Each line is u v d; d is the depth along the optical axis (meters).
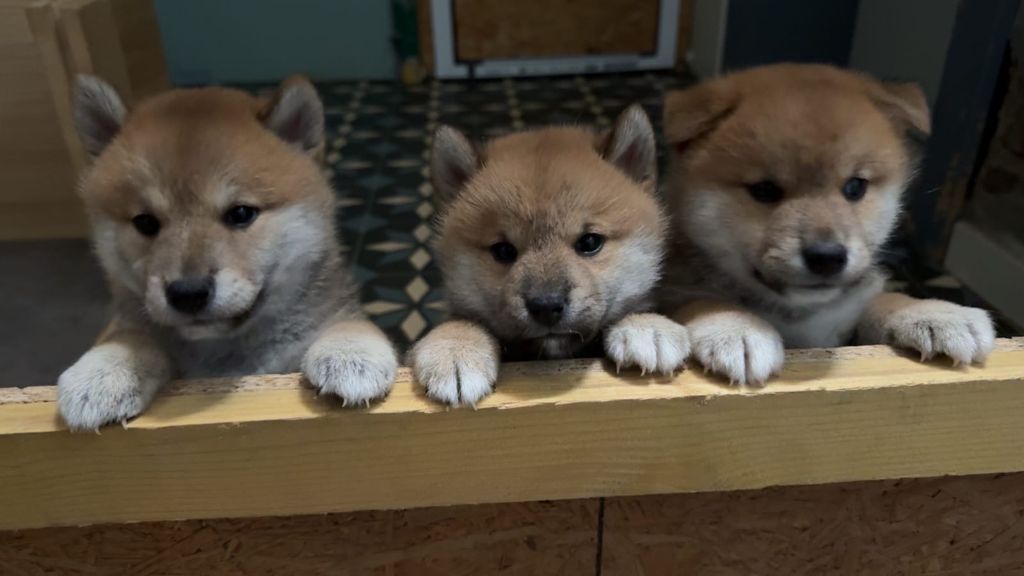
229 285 0.30
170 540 0.28
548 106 0.88
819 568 0.31
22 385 0.36
